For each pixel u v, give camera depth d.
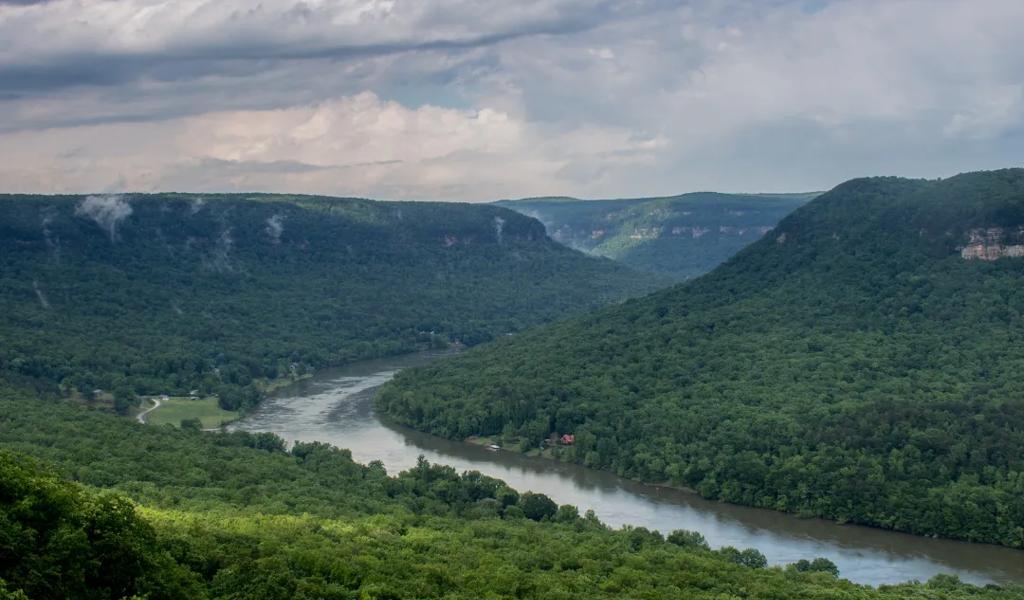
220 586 141.62
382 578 158.00
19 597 107.88
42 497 131.00
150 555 134.12
